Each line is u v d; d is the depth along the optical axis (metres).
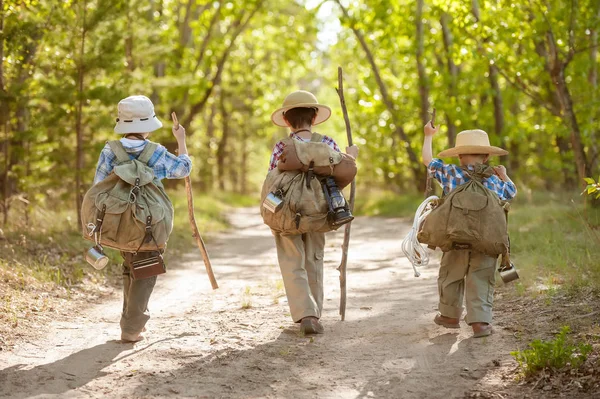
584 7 14.29
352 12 23.89
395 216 20.09
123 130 5.18
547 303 6.01
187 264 10.53
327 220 5.37
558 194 18.67
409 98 24.31
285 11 30.31
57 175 12.29
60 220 12.14
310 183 5.33
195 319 6.36
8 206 11.52
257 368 4.74
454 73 21.59
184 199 21.69
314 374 4.61
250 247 13.12
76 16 11.62
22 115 12.27
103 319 6.44
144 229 4.96
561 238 9.34
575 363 4.27
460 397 4.10
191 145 28.69
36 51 11.76
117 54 11.88
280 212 5.30
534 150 26.12
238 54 34.44
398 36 22.61
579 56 16.62
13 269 7.60
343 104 6.08
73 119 12.95
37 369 4.70
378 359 4.91
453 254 5.47
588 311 5.60
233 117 40.84
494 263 5.38
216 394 4.22
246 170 44.94
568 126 13.62
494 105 20.34
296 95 5.72
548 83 18.03
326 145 5.39
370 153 30.70
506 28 14.40
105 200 4.92
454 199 5.21
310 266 5.72
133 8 13.69
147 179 5.01
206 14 26.44
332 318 6.25
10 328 5.67
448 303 5.50
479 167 5.36
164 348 5.26
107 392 4.26
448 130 22.64
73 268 8.66
